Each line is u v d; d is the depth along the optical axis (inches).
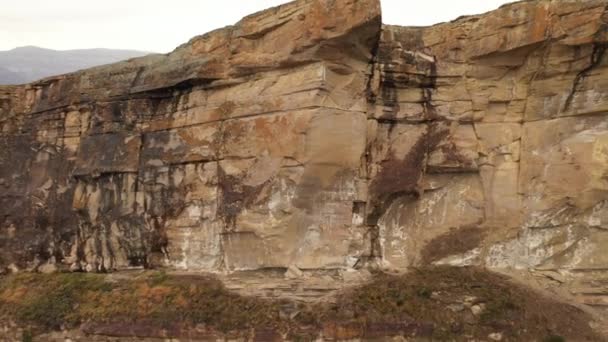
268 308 893.2
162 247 1113.4
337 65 948.6
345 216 962.7
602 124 936.9
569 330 839.7
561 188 949.2
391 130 1023.6
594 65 931.3
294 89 955.3
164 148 1127.0
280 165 956.0
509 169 1000.9
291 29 964.0
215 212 1040.2
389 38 1020.5
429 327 847.1
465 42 1019.9
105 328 984.3
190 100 1101.1
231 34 1051.3
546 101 975.6
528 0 964.0
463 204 1023.6
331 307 876.0
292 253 948.6
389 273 968.9
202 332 908.0
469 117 1018.7
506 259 985.5
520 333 834.8
